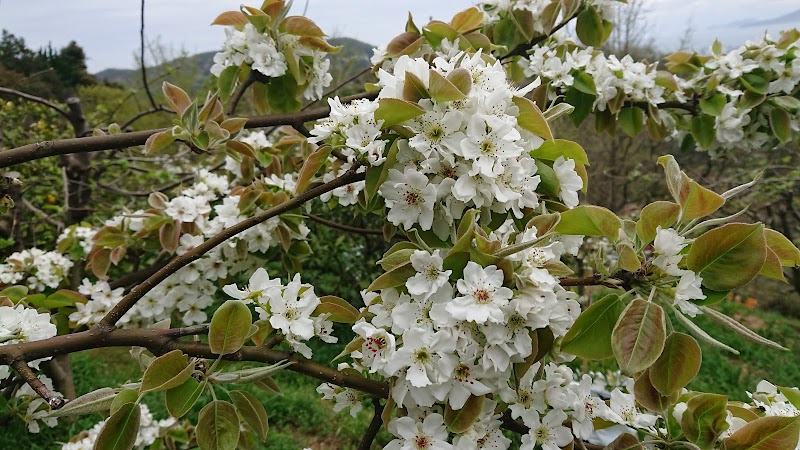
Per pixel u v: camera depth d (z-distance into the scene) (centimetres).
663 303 35
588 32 74
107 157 142
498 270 31
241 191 69
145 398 127
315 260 175
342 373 37
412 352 31
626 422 40
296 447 119
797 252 35
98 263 65
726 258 32
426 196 34
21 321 41
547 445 36
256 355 37
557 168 38
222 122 58
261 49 60
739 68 79
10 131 147
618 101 76
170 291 61
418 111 34
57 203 134
